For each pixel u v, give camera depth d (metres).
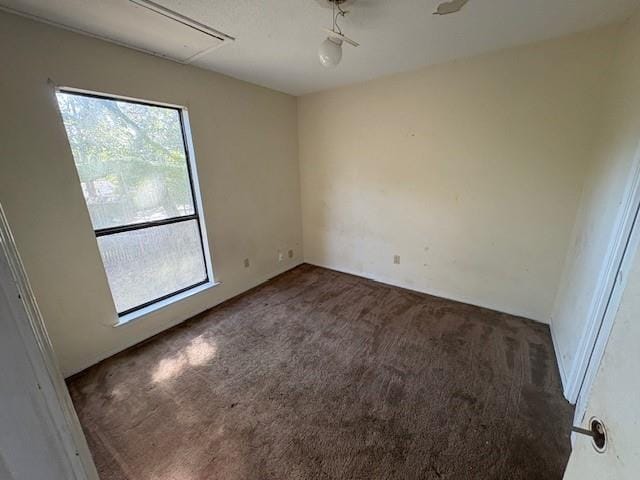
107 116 2.00
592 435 0.56
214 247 2.81
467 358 2.05
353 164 3.30
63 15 1.55
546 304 2.46
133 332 2.24
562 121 2.11
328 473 1.29
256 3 1.50
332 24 1.73
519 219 2.44
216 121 2.63
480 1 1.53
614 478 0.48
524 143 2.28
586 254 1.82
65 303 1.87
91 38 1.79
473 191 2.61
